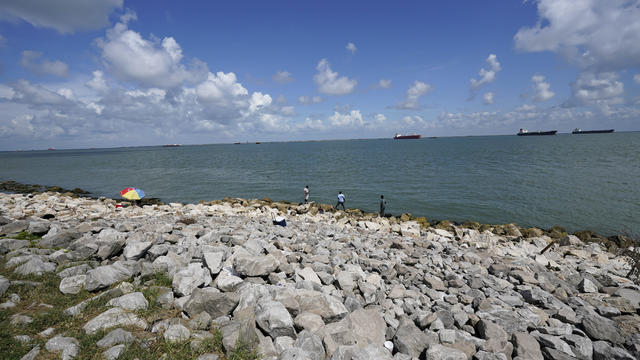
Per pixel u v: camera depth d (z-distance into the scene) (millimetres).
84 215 19266
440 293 8422
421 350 5613
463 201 32875
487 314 7094
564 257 15117
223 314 5645
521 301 8172
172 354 4465
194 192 41469
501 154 93562
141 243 7902
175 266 7246
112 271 6594
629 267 13109
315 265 8938
